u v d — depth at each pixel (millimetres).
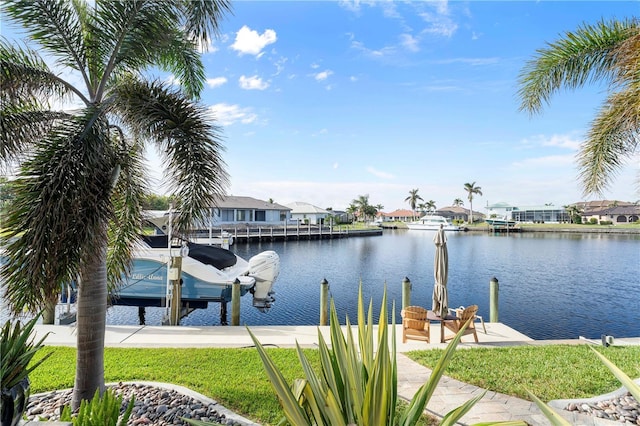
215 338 6461
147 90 3420
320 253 29484
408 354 5621
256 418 3504
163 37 3779
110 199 3162
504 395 4188
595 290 15336
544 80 5684
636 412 3688
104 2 3479
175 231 3312
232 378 4441
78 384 3463
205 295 9750
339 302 12992
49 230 2602
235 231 33719
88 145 2951
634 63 3975
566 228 60562
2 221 2623
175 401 3709
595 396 4109
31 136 3340
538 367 4996
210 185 3256
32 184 2689
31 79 3291
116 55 3766
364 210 83688
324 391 1778
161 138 3268
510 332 7121
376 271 20156
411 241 44219
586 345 6098
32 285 2545
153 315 10906
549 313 11672
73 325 6977
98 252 3031
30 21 3377
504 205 84000
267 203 48844
